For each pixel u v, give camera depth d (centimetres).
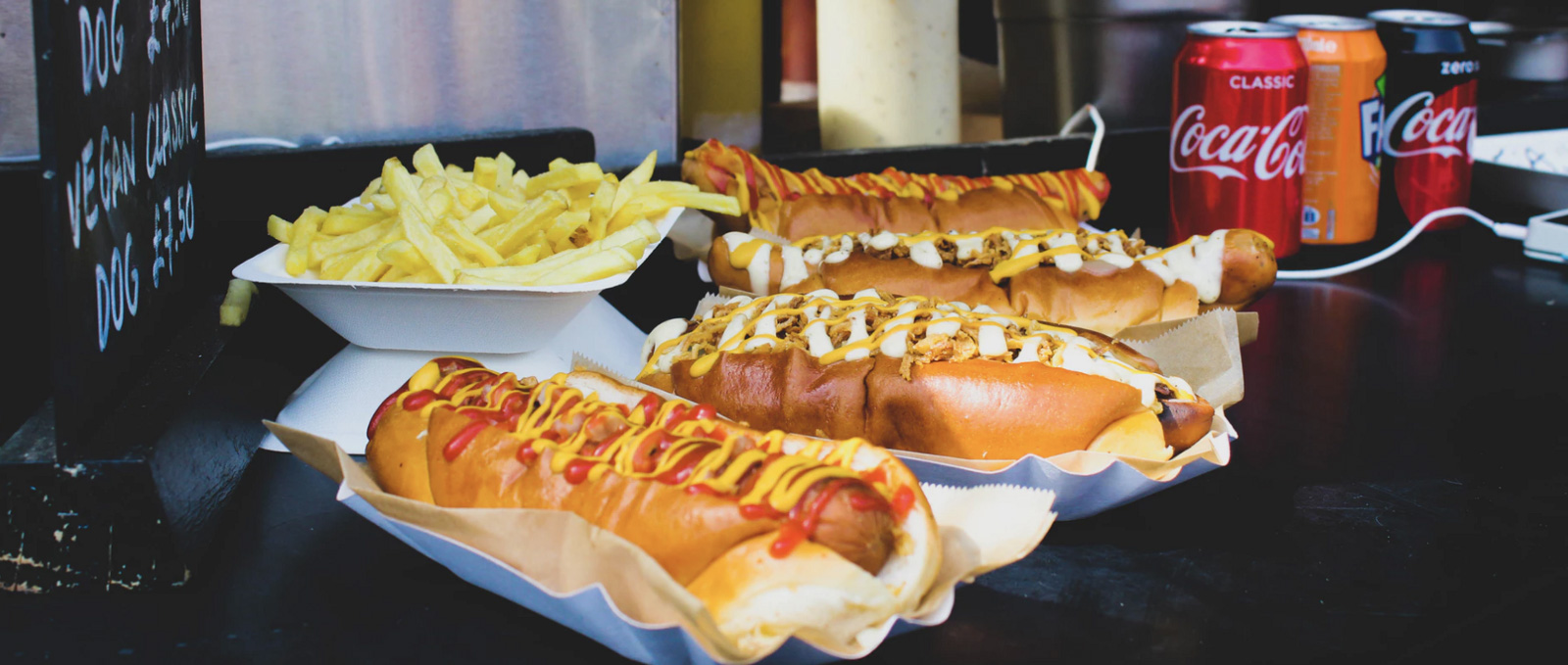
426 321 76
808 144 117
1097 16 112
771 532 58
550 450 66
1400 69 105
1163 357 80
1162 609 69
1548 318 94
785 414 74
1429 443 80
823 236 88
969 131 128
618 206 81
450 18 98
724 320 78
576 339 82
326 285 75
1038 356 74
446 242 78
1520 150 116
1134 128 113
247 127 96
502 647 65
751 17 111
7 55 87
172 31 79
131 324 74
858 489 59
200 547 70
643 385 77
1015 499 66
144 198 75
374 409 77
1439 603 70
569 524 60
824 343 75
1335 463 78
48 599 69
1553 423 81
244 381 78
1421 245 106
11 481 67
